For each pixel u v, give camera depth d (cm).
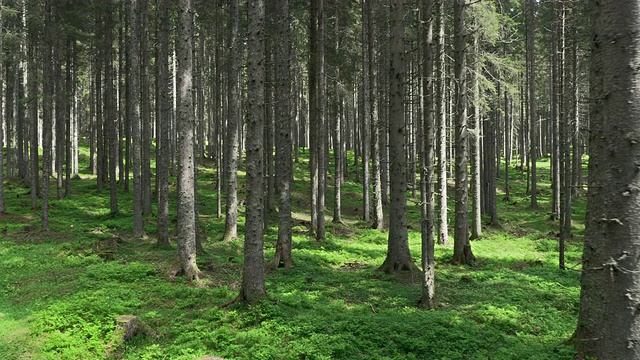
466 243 1630
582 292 575
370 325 895
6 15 2444
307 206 2950
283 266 1496
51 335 855
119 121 3238
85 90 5331
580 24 1877
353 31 2789
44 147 2022
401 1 1333
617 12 467
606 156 476
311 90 2019
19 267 1413
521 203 3438
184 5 1325
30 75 2430
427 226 1059
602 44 485
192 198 1333
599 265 494
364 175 2641
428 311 1026
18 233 1952
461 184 1625
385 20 2364
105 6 2434
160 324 961
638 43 459
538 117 5841
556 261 1669
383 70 2833
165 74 1769
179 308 1062
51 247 1691
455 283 1327
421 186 1098
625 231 458
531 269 1530
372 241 2152
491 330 893
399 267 1405
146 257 1551
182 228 1313
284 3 1728
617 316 461
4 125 4412
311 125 2073
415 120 3019
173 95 3831
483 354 777
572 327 915
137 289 1183
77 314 953
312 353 767
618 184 464
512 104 4197
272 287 1233
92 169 3981
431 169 1045
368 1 2339
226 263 1529
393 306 1084
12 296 1137
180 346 825
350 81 2858
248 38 1020
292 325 905
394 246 1416
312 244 1952
